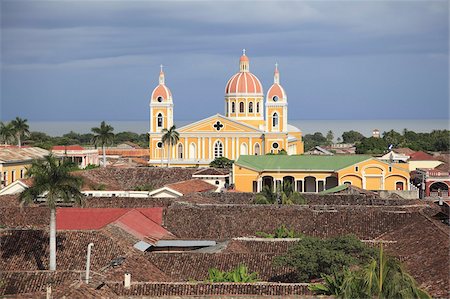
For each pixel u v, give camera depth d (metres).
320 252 84.81
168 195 164.50
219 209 121.06
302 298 71.94
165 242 104.50
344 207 121.69
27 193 98.19
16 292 78.88
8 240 97.69
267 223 117.12
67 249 95.75
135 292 74.62
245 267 85.81
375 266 65.69
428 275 78.88
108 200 135.88
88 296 69.81
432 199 161.00
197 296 73.81
